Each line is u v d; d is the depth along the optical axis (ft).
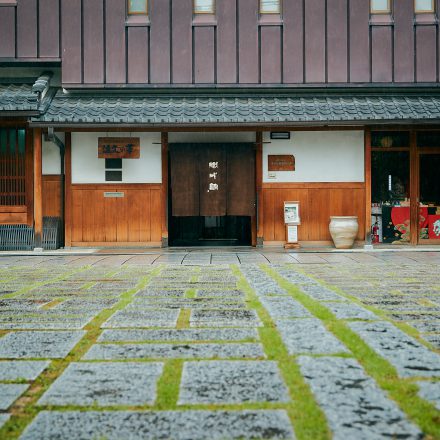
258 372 9.89
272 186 42.68
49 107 39.70
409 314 15.21
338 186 42.52
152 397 8.71
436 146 42.75
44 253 38.50
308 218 42.65
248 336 12.69
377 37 42.50
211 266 29.48
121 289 20.72
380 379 9.40
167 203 42.83
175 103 41.14
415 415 7.81
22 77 44.24
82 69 42.34
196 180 42.42
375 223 43.42
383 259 33.42
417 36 42.45
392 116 38.42
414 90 43.06
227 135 43.09
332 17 42.47
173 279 23.77
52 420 7.82
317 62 42.47
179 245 45.47
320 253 38.09
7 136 42.11
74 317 15.07
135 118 38.24
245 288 20.67
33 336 12.85
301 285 21.45
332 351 11.24
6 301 17.85
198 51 42.55
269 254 37.32
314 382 9.27
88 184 42.50
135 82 42.42
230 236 49.26
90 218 42.63
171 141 43.09
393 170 43.04
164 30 42.47
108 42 42.39
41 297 18.72
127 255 37.37
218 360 10.73
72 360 10.87
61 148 42.39
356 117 38.42
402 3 42.45
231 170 42.50
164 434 7.31
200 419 7.79
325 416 7.81
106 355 11.16
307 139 42.52
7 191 42.19
